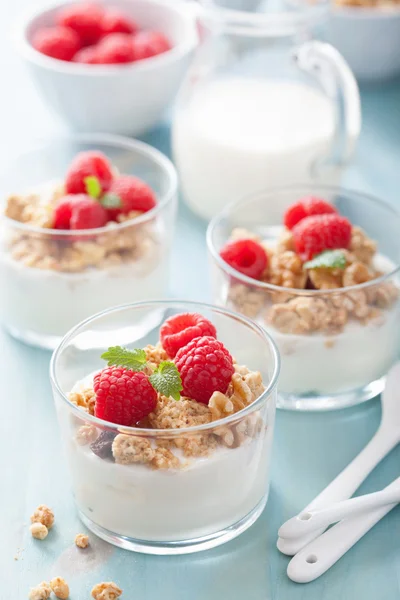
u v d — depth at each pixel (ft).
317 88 2.80
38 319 2.51
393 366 2.41
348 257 2.40
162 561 2.14
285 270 2.40
